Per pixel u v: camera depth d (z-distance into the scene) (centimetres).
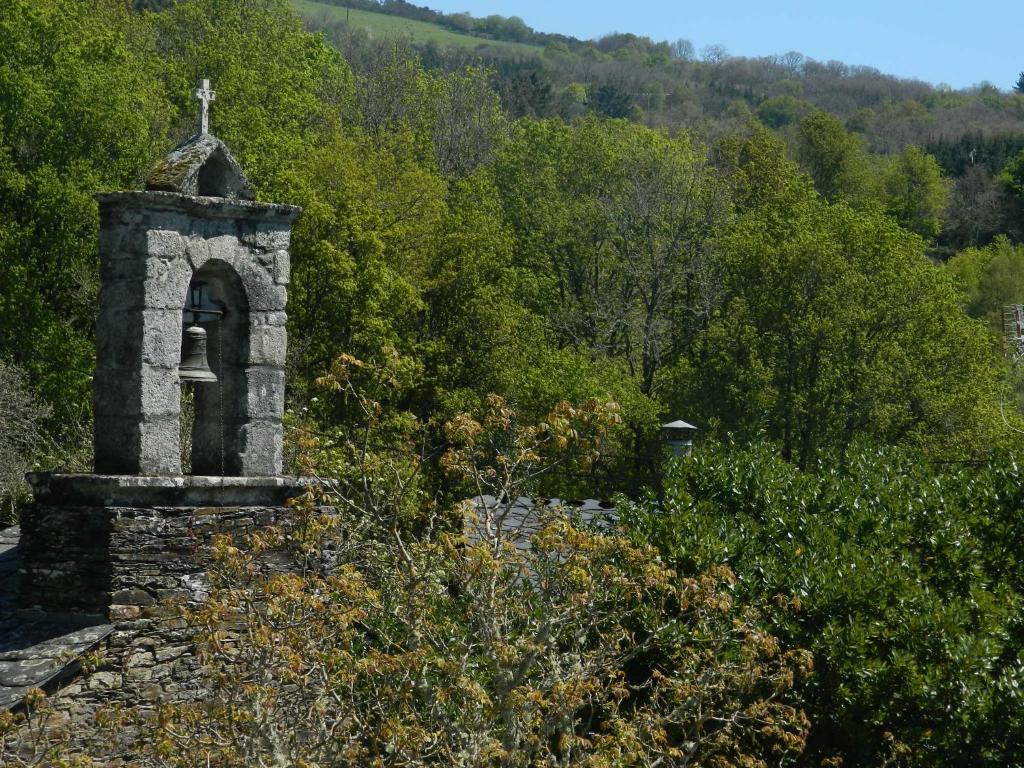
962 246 8550
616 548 965
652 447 3750
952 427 3534
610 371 3688
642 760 918
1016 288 6306
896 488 1468
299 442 964
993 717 1039
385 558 998
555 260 4500
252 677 825
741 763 970
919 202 8444
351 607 872
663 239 4303
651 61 13650
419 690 884
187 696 975
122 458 1017
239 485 1021
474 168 5247
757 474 1481
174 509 991
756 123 6919
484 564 843
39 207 2773
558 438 898
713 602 920
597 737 898
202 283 1098
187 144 1066
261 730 793
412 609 893
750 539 1336
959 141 10525
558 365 3550
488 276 3775
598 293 4419
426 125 4478
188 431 1769
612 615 949
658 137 4712
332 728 821
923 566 1333
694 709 999
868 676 1146
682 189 4369
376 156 3766
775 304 3712
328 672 888
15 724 828
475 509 947
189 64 4009
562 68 12088
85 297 2791
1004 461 1437
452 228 3650
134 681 959
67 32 3044
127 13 4141
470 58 10669
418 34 12100
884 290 3638
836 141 7512
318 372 3103
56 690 925
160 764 890
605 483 3312
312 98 3941
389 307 3306
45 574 991
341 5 12219
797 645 1197
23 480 2011
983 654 1100
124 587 967
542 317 4084
